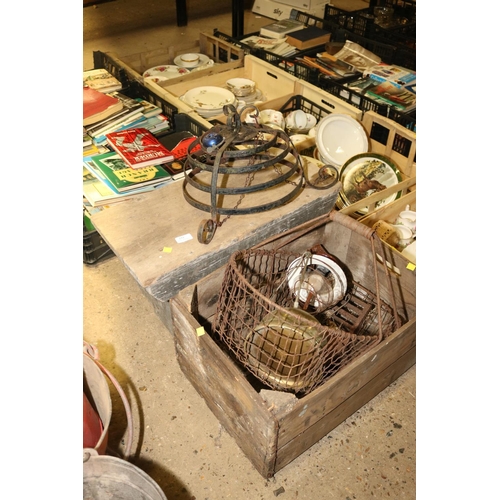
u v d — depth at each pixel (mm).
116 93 2279
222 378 1321
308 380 1346
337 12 3715
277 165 1719
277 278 1768
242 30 3898
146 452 1477
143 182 1733
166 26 4434
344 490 1405
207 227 1412
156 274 1329
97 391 1407
